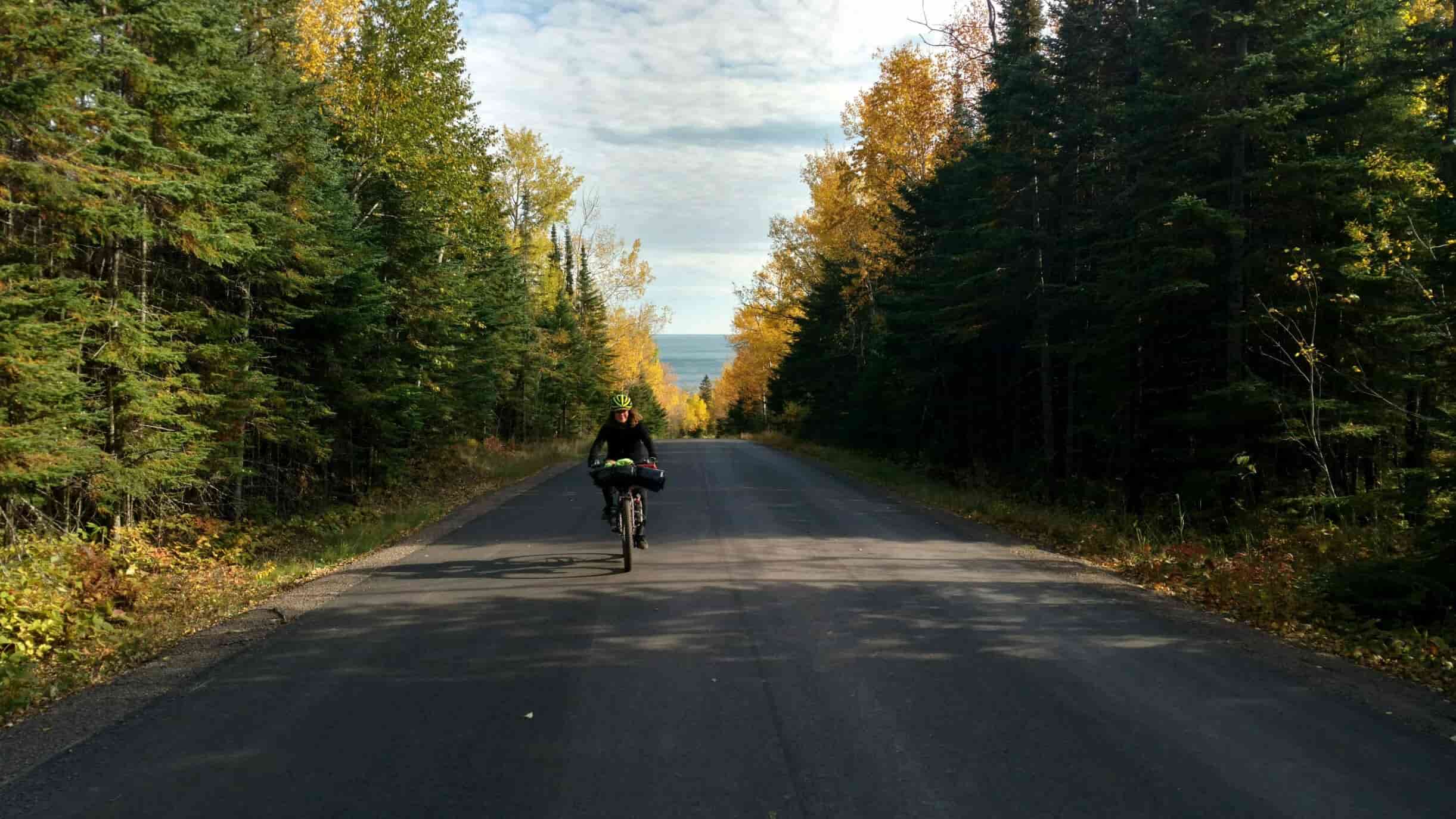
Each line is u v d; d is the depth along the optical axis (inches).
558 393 1908.2
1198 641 256.8
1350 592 305.6
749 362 2461.9
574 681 216.5
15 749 176.4
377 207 818.8
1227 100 546.0
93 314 367.6
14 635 272.8
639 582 343.9
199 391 457.1
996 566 386.6
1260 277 563.5
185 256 496.7
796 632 265.3
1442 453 482.9
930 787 153.5
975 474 920.9
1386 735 180.1
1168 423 607.5
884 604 303.9
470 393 1079.0
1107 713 192.7
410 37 845.8
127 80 369.7
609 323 2613.2
